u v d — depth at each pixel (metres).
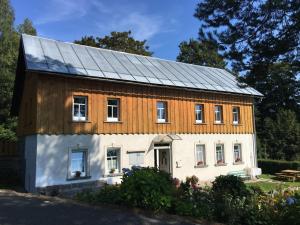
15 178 21.22
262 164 30.45
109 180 18.39
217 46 11.19
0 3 31.30
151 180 10.42
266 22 10.45
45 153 16.47
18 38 32.47
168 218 9.48
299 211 8.34
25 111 20.14
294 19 10.00
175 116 22.14
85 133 17.91
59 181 16.73
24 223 8.77
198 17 11.25
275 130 34.81
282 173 25.97
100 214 9.77
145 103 20.70
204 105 24.03
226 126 25.28
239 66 11.20
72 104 17.67
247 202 9.92
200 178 22.97
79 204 11.29
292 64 10.89
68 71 17.50
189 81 23.66
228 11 10.72
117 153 19.22
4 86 30.61
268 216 8.83
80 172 17.45
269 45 10.57
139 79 20.31
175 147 21.86
